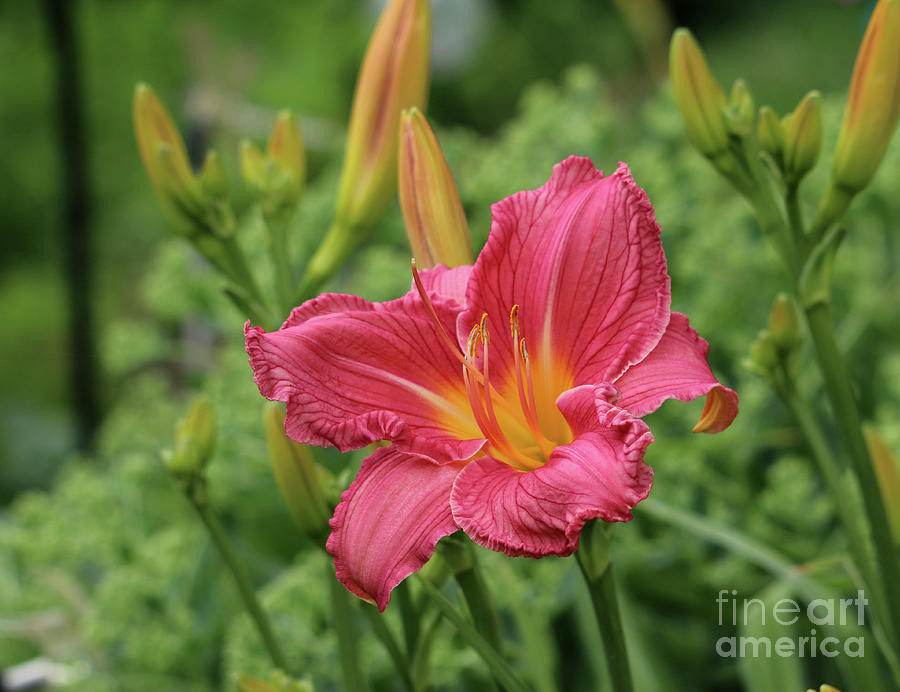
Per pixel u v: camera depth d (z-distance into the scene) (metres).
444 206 0.73
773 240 0.74
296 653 0.83
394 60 0.77
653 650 0.84
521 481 0.67
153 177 0.76
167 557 0.89
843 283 0.94
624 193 0.69
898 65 0.71
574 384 0.70
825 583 0.81
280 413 0.72
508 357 0.71
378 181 0.78
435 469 0.68
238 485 0.92
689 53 0.73
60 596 0.92
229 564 0.75
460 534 0.69
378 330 0.69
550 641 0.86
